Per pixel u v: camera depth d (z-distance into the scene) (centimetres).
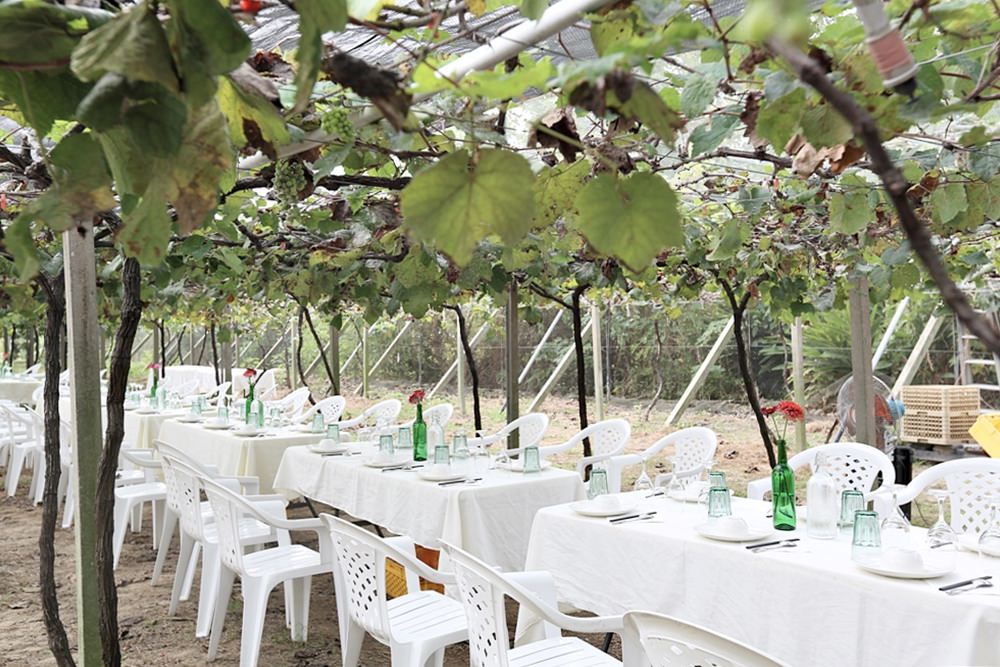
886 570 250
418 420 507
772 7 53
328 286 561
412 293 418
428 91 68
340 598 367
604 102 75
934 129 271
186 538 453
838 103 51
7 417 762
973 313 45
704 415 1085
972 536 287
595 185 77
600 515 341
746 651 175
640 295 717
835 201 267
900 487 398
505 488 421
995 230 421
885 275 441
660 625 194
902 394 888
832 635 253
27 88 78
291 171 210
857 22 106
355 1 102
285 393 1703
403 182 265
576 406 1249
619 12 107
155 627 432
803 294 611
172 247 377
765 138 117
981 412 852
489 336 1395
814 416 986
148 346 2136
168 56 68
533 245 353
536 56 156
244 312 1127
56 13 74
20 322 920
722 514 327
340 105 177
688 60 152
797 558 271
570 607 363
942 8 110
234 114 103
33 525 654
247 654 360
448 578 301
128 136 77
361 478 480
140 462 539
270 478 609
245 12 88
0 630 431
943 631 229
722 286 607
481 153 74
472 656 265
